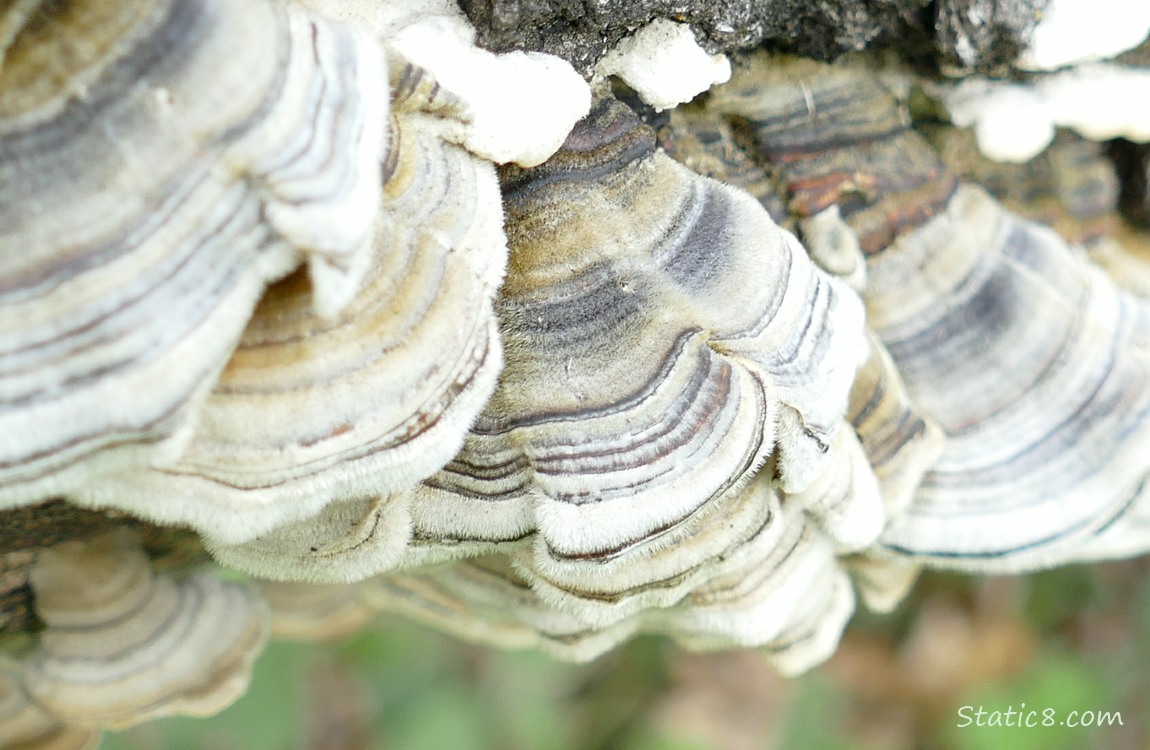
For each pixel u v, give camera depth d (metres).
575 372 0.16
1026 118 0.19
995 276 0.19
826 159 0.18
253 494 0.15
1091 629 0.38
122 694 0.19
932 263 0.19
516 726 0.36
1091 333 0.19
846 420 0.18
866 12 0.18
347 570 0.17
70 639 0.19
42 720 0.20
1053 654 0.38
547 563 0.17
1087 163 0.21
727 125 0.19
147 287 0.14
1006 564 0.19
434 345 0.15
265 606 0.21
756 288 0.17
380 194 0.15
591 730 0.38
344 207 0.14
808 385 0.17
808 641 0.19
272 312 0.15
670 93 0.17
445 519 0.17
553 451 0.16
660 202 0.17
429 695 0.36
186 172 0.14
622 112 0.17
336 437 0.15
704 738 0.37
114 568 0.19
